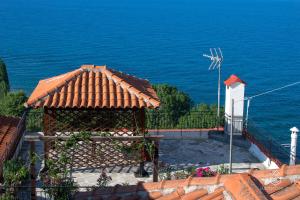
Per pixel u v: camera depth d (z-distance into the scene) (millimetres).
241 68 105562
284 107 75562
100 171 16438
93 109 16016
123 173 16375
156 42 136500
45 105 15594
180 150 18828
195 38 147125
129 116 16344
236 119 19500
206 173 14742
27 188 14188
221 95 83000
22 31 150000
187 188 8820
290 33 167625
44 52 114562
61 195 12617
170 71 100312
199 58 113250
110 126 16328
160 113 23594
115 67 103125
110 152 16469
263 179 8508
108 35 147250
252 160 17984
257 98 80562
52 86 16781
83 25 172250
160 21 194500
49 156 15930
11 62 102438
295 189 8133
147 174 16359
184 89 87125
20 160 14875
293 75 100188
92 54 115312
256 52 126312
